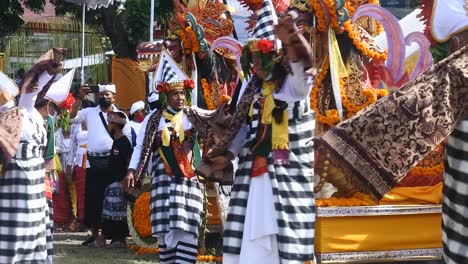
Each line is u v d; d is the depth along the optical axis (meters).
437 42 4.95
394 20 6.93
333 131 4.33
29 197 6.12
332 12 6.59
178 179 6.87
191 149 6.97
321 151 4.34
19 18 21.00
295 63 4.71
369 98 6.69
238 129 5.14
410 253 6.82
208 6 9.02
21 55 18.53
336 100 6.68
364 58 6.96
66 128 7.68
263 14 5.33
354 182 4.36
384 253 6.72
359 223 6.65
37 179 6.23
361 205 6.65
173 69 7.07
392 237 6.75
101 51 18.50
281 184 4.88
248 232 4.90
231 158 5.27
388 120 4.28
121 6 21.50
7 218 6.05
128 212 9.18
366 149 4.30
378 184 4.31
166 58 7.12
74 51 18.47
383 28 7.09
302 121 4.96
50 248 6.81
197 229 6.94
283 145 4.86
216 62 8.93
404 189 6.86
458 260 4.30
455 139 4.32
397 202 6.80
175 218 6.80
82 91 10.66
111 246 9.94
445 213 4.40
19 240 6.07
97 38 18.55
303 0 6.73
